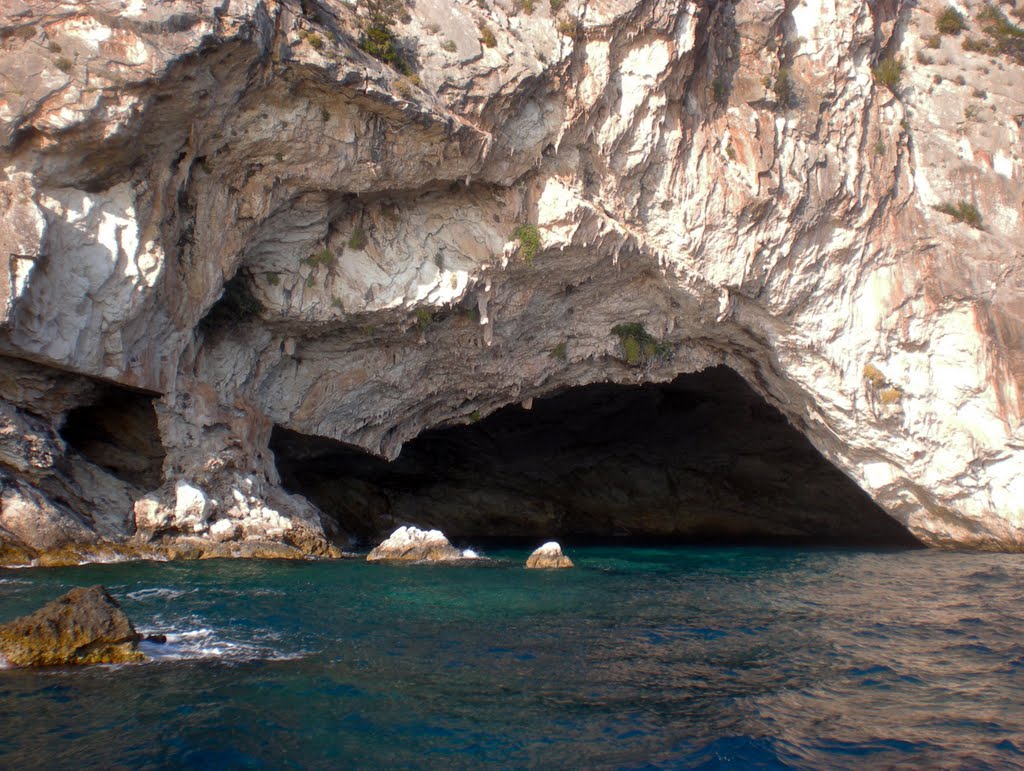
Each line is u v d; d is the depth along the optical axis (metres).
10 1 15.33
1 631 9.11
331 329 22.14
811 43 24.30
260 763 6.72
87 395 17.34
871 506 33.88
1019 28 26.23
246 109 17.72
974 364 24.39
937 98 26.03
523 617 12.60
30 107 15.16
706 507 35.84
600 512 36.53
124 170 16.75
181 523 18.09
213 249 18.83
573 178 22.27
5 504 15.65
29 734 7.04
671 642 11.16
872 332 24.97
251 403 21.34
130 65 15.59
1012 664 10.27
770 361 26.31
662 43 22.00
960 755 7.29
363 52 18.73
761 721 8.02
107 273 16.33
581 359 25.81
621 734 7.61
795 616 13.25
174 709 7.75
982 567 20.56
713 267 23.88
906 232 25.00
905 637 11.73
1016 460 24.03
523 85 20.31
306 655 9.79
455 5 20.34
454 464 34.16
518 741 7.38
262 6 16.80
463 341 23.94
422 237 21.98
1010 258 24.48
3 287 14.68
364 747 7.14
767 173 23.45
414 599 13.81
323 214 20.55
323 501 31.45
